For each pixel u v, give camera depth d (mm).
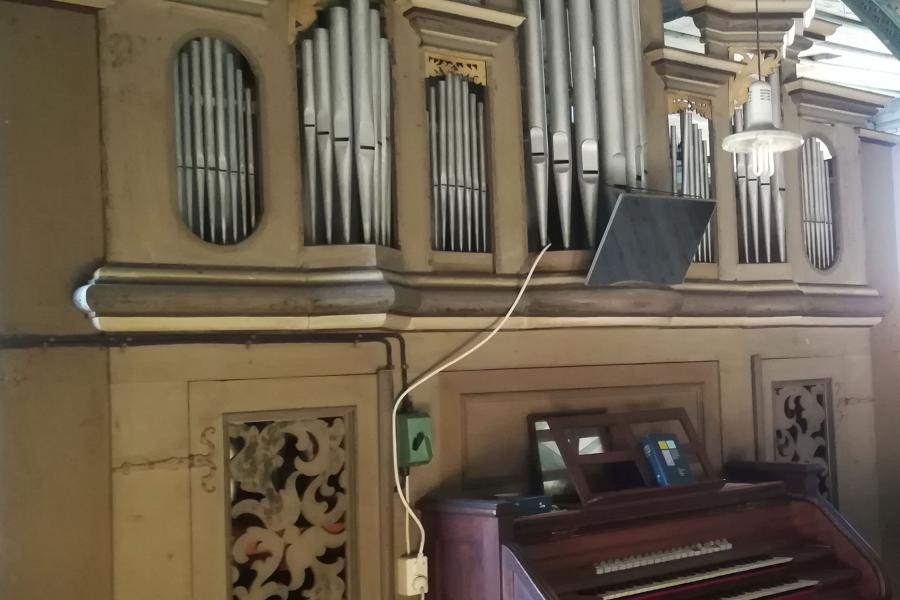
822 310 4820
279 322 3238
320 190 3426
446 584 3449
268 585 3252
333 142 3410
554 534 3402
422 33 3633
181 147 3184
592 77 4074
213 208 3213
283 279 3262
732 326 4578
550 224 4039
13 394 2881
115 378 3021
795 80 4871
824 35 5105
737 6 4527
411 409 3580
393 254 3479
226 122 3250
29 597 2857
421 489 3602
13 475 2863
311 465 3363
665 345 4359
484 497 3641
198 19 3178
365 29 3430
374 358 3508
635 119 4133
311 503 3357
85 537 2945
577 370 4070
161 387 3090
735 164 4633
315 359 3385
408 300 3391
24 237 2922
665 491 3707
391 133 3553
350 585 3406
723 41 4570
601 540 3523
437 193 3719
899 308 5375
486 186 3844
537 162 3943
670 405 4363
